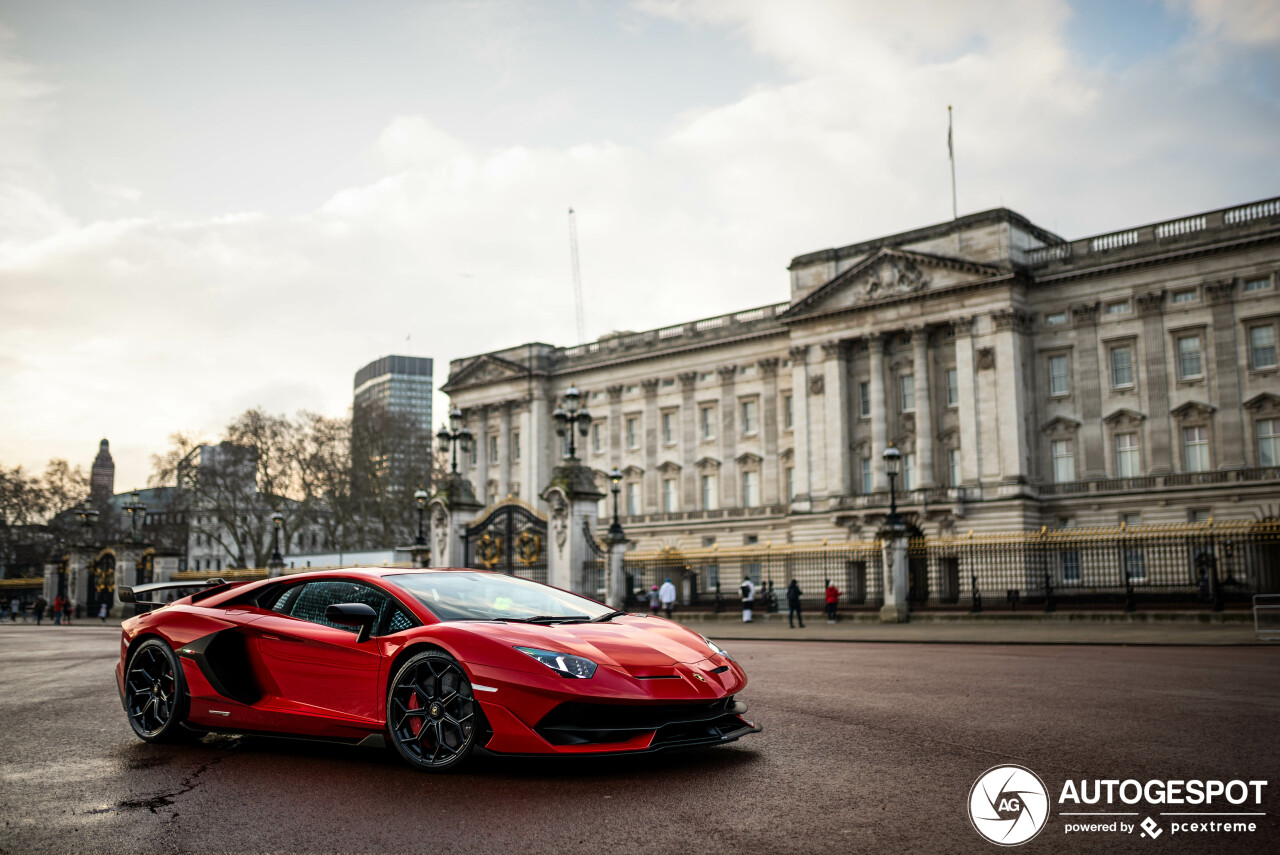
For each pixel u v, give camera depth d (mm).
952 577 53031
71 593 62469
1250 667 15805
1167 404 61062
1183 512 59219
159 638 9125
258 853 5465
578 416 36188
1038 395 65875
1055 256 65812
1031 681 13633
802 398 75188
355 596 8391
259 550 88688
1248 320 58781
